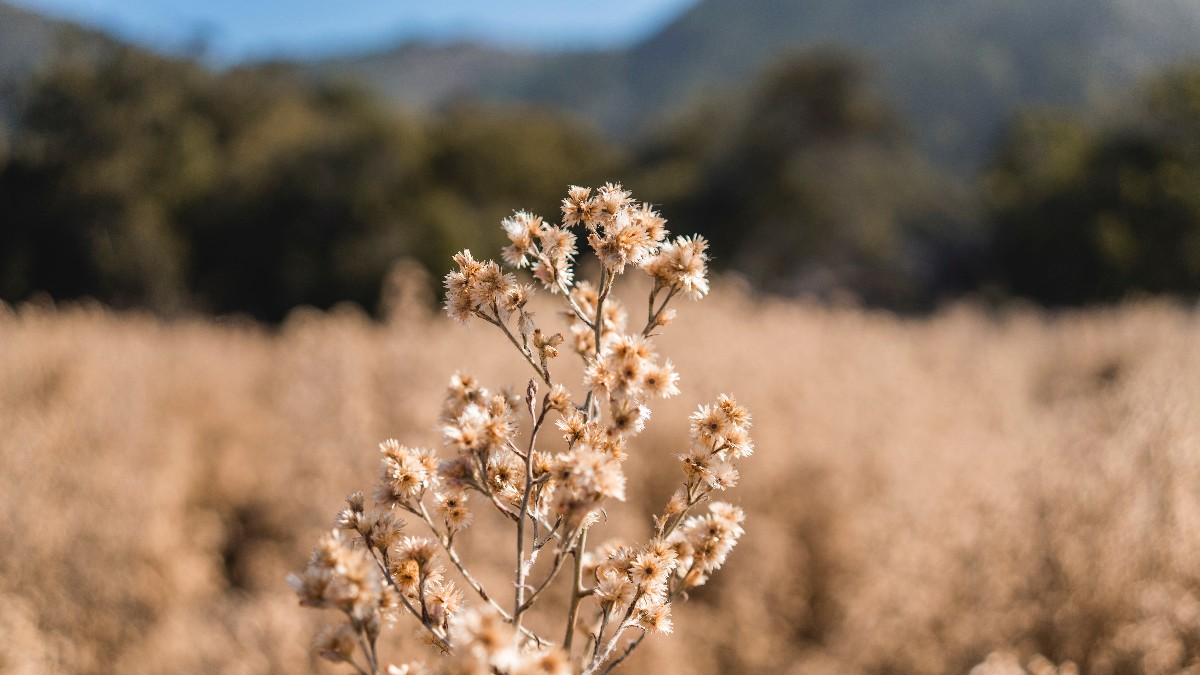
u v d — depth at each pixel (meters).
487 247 31.48
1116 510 3.59
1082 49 83.56
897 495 3.96
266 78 38.41
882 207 36.94
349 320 7.61
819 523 4.17
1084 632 3.33
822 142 41.28
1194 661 3.16
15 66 28.33
